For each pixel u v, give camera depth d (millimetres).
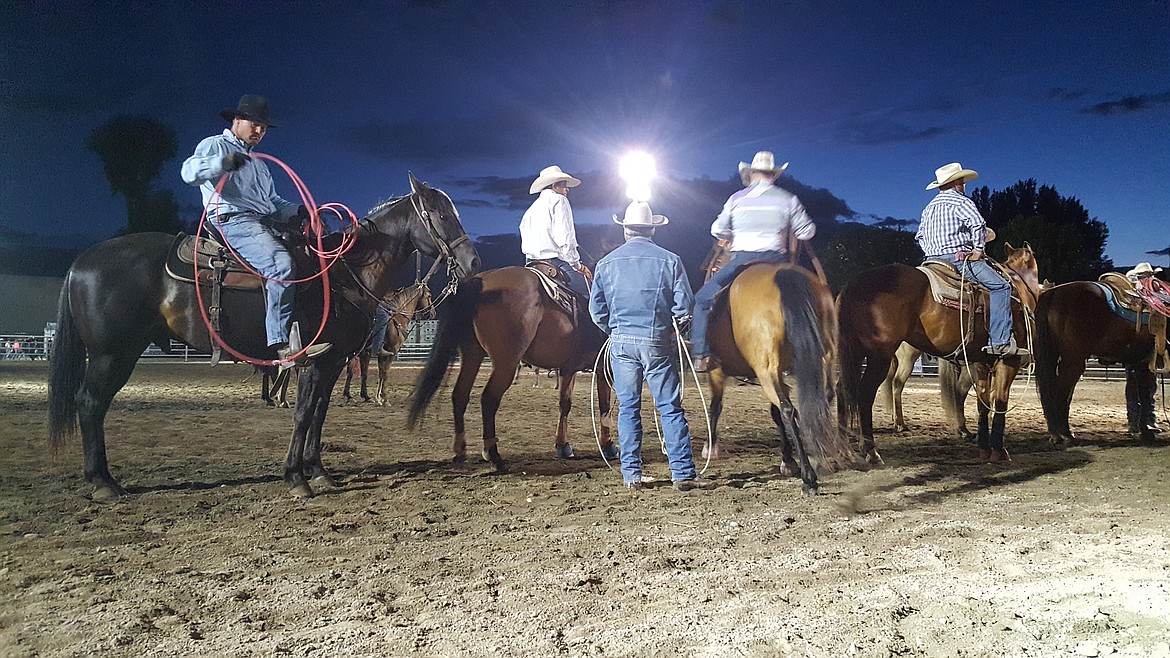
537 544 4609
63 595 3693
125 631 3256
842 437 7184
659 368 6262
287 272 5777
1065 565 4160
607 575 4004
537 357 7418
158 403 13141
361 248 6496
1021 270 8438
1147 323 8844
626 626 3301
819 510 5484
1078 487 6352
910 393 17375
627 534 4840
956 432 10320
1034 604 3568
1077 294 8914
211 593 3738
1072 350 9000
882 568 4102
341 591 3771
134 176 34125
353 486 6438
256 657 3020
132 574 4035
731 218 6598
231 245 5844
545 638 3182
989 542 4629
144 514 5371
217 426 10203
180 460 7609
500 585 3859
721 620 3365
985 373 7969
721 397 6641
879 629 3262
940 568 4117
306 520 5230
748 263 6352
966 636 3201
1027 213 44969
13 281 36719
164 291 5840
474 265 6641
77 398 5906
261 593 3738
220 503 5754
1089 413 13062
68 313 5855
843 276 35031
